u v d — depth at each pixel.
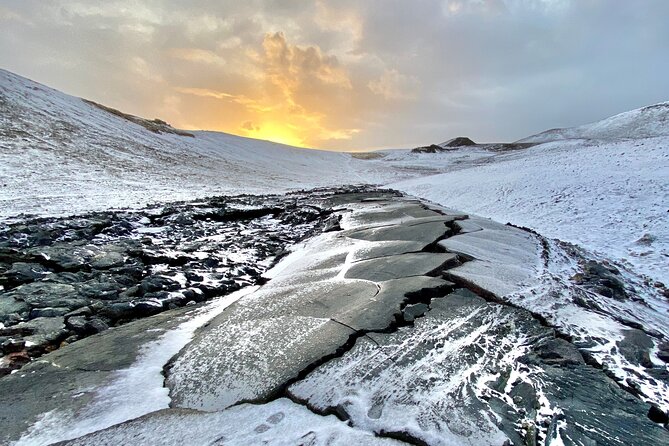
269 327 3.58
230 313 4.08
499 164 30.64
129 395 2.66
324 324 3.52
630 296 5.18
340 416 2.31
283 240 8.74
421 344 3.12
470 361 2.88
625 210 11.86
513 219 13.45
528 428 2.21
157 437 2.21
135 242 7.68
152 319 4.17
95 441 2.19
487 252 5.93
